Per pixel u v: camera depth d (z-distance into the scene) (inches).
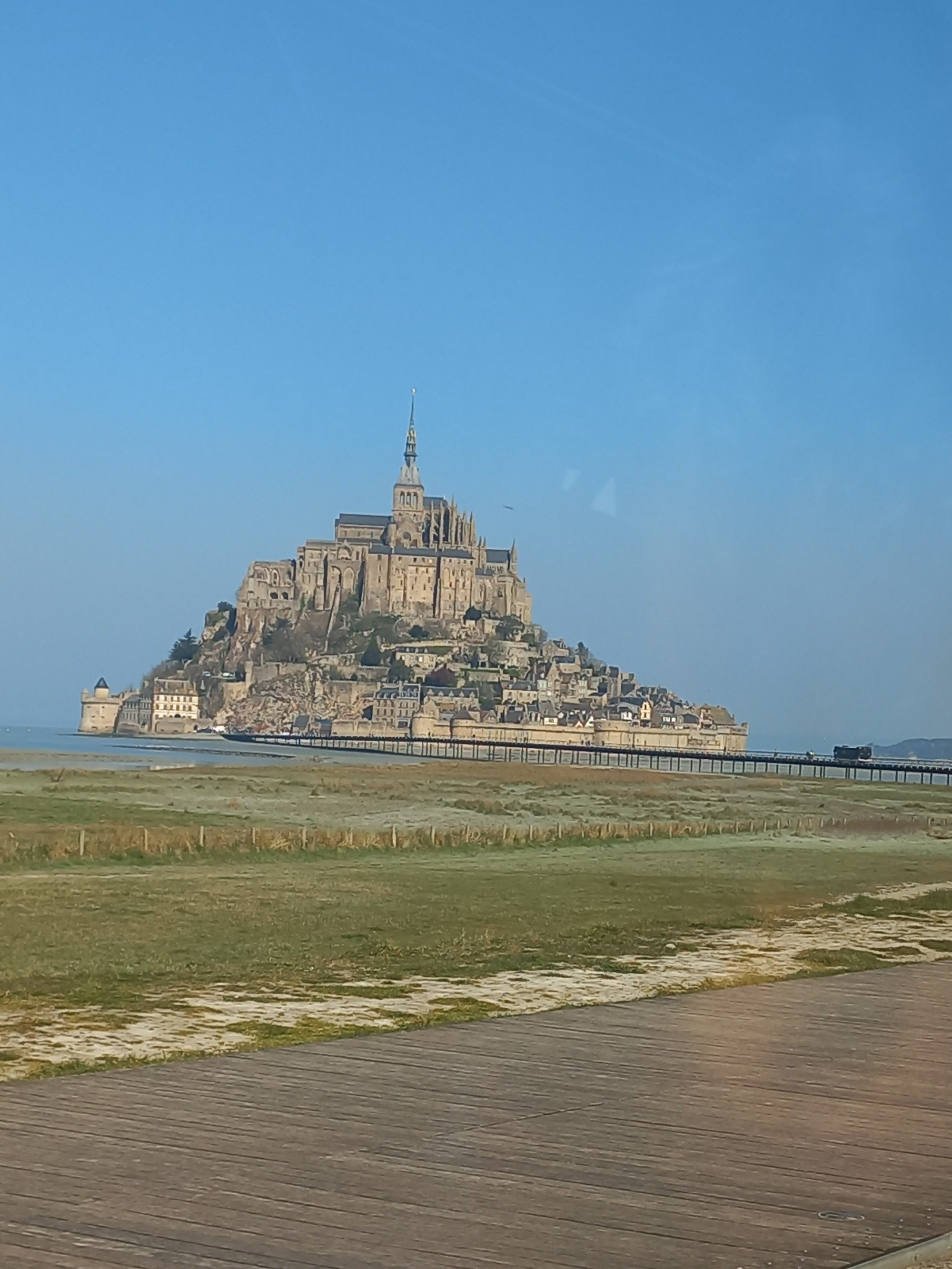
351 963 1021.8
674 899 1560.0
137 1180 466.0
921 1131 559.8
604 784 6077.8
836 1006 862.5
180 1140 517.3
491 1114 573.0
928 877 1941.4
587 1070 663.8
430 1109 579.2
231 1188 461.1
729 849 2625.5
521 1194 464.1
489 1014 817.5
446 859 2295.8
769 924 1312.7
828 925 1314.0
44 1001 837.8
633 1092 619.5
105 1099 583.5
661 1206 454.9
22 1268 382.3
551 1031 764.0
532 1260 402.6
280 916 1334.9
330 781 5344.5
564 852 2513.5
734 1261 406.3
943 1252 425.1
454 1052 700.7
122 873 1873.8
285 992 885.8
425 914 1368.1
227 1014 802.8
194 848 2217.0
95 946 1101.1
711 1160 512.4
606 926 1277.1
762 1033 770.2
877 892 1676.9
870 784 7190.0
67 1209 434.6
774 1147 532.4
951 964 1061.8
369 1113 567.8
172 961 1023.6
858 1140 545.3
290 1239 413.7
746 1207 456.4
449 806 4013.3
